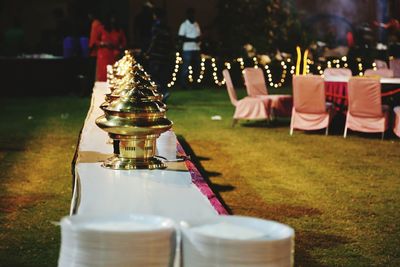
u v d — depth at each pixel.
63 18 19.41
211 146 9.77
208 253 1.68
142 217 1.88
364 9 22.66
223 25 20.39
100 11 20.81
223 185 7.25
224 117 13.01
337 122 11.47
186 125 11.89
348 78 11.41
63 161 8.52
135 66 4.10
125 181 3.23
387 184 7.39
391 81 11.27
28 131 11.07
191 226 1.80
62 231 1.82
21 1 23.70
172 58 19.42
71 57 17.73
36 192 6.85
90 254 1.73
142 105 3.49
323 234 5.50
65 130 11.20
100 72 15.41
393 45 19.42
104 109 3.55
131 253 1.72
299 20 21.05
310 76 10.84
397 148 9.82
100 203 2.80
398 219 5.98
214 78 18.28
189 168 3.76
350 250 5.11
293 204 6.46
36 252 5.00
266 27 20.19
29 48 20.05
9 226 5.65
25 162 8.41
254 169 8.13
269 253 1.65
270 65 19.55
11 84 17.42
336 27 22.75
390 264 4.82
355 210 6.27
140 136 3.56
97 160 3.89
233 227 1.79
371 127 10.62
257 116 11.83
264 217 5.99
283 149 9.59
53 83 17.73
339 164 8.49
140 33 16.67
